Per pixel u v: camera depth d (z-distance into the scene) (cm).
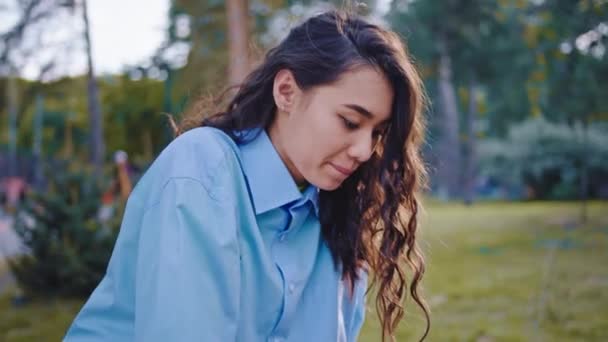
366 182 142
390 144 135
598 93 1235
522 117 2497
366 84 118
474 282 672
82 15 1416
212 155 116
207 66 1088
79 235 637
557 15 1254
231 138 127
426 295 602
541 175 2155
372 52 120
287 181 124
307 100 121
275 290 120
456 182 2580
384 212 144
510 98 2417
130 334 117
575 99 1261
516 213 1552
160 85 2527
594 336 456
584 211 1284
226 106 141
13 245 954
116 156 899
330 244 141
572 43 1211
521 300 580
